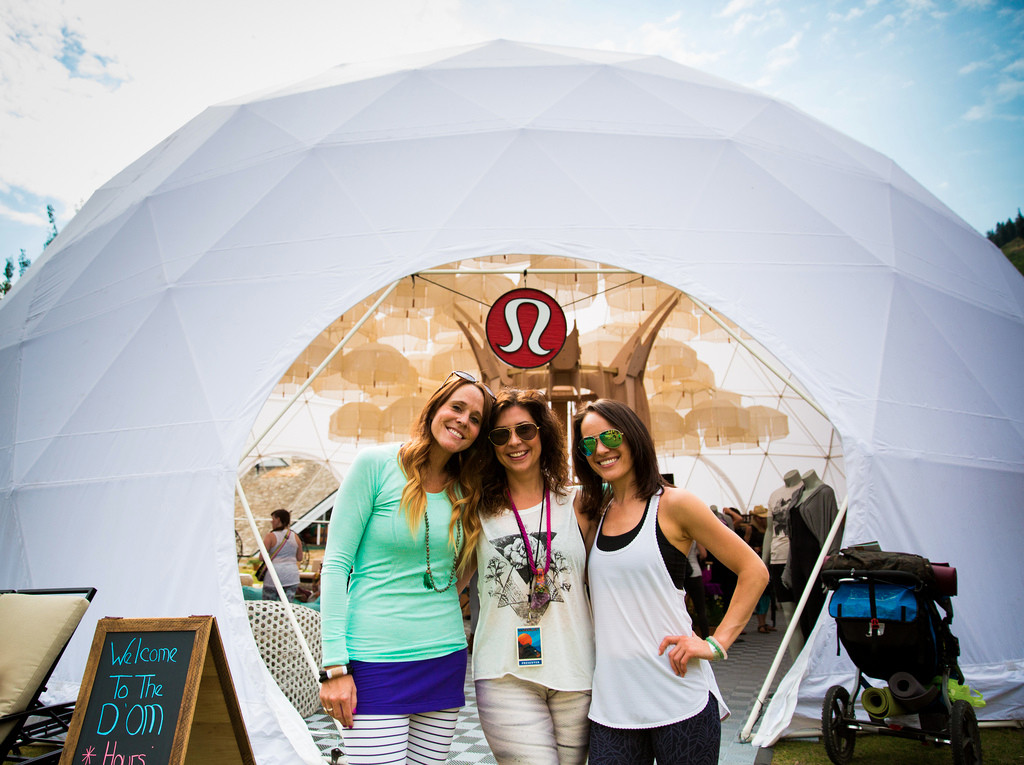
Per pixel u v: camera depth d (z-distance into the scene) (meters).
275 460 20.64
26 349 8.52
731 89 10.67
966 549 6.81
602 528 3.54
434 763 3.41
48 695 6.29
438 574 3.51
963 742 4.93
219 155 9.40
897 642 5.29
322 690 3.24
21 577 6.92
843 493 17.58
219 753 3.94
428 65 10.14
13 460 7.58
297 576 10.89
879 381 7.19
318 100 9.75
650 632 3.26
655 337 15.35
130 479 6.70
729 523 13.38
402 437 15.79
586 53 11.43
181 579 6.17
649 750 3.27
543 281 13.76
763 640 12.34
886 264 8.12
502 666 3.42
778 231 8.07
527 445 3.56
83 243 9.73
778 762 5.56
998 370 8.30
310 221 7.88
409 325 15.58
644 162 8.45
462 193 7.96
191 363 7.10
